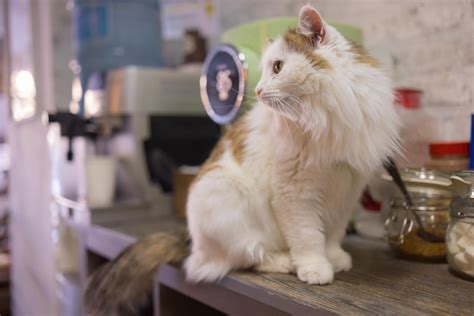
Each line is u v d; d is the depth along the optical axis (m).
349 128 0.67
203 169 0.89
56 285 1.61
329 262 0.76
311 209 0.75
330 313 0.58
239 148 0.84
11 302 2.73
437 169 0.86
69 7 1.79
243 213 0.80
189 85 1.54
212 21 1.80
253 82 0.97
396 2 1.08
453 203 0.72
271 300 0.68
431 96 1.02
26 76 2.06
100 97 1.52
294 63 0.68
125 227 1.27
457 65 0.97
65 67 1.79
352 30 0.97
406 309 0.57
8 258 2.80
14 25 2.29
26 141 2.07
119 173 1.54
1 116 3.23
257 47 0.99
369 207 1.04
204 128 1.54
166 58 1.99
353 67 0.68
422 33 1.03
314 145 0.70
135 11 1.74
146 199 1.42
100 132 1.47
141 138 1.43
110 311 0.93
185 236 0.95
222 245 0.79
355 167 0.71
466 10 0.94
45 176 1.72
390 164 0.77
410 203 0.80
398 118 0.77
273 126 0.76
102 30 1.70
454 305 0.59
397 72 1.09
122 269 0.94
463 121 0.96
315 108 0.68
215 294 0.81
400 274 0.75
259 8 1.53
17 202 2.42
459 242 0.70
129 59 1.74
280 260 0.79
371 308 0.58
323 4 1.27
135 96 1.42
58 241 1.59
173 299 0.97
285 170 0.74
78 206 1.41
